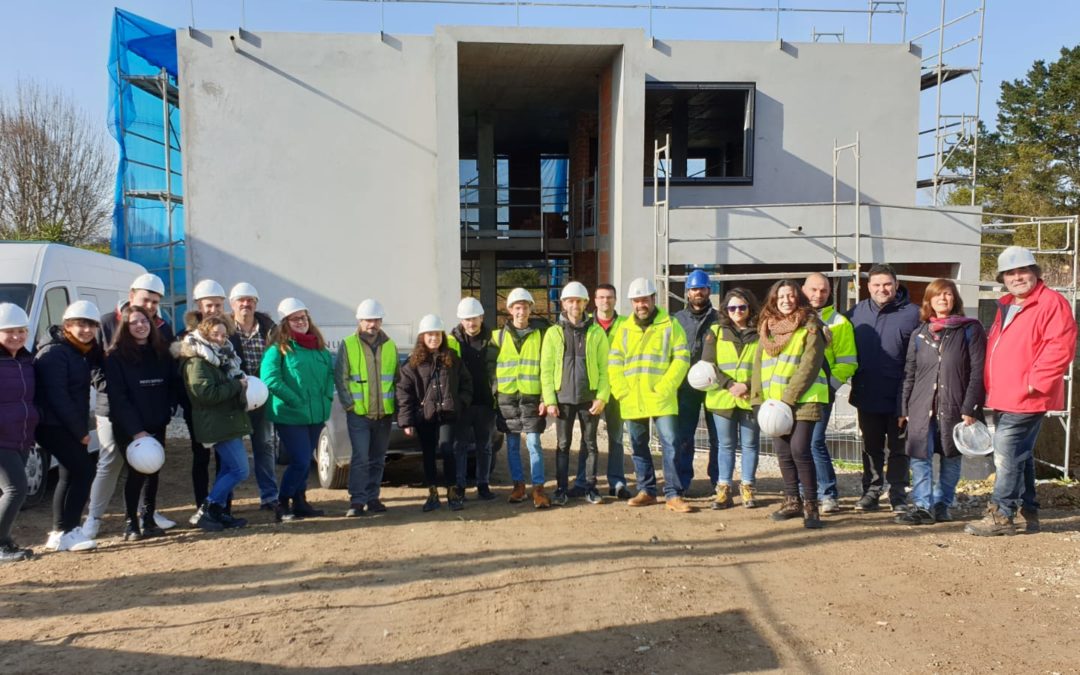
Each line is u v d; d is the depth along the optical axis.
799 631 4.12
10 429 5.33
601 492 7.41
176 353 5.96
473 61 12.77
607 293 6.94
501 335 6.84
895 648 3.90
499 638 4.09
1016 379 5.67
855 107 13.42
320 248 12.55
